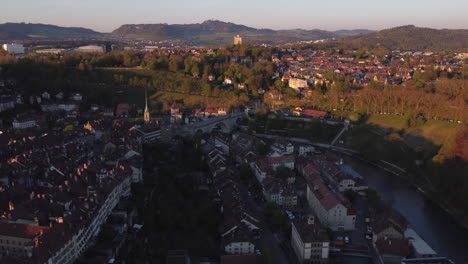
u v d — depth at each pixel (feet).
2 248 637.30
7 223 643.04
